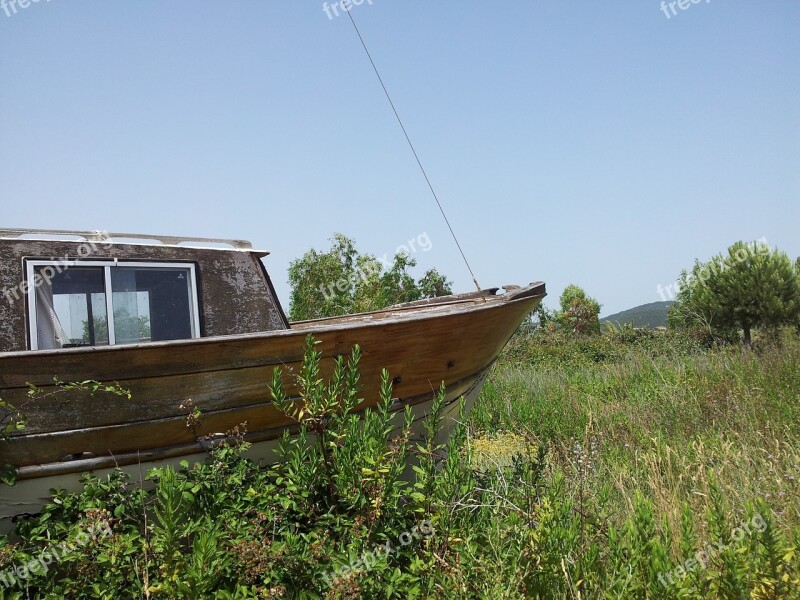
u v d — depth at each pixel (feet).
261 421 16.65
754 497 16.47
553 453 23.39
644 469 20.79
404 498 16.33
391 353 17.75
